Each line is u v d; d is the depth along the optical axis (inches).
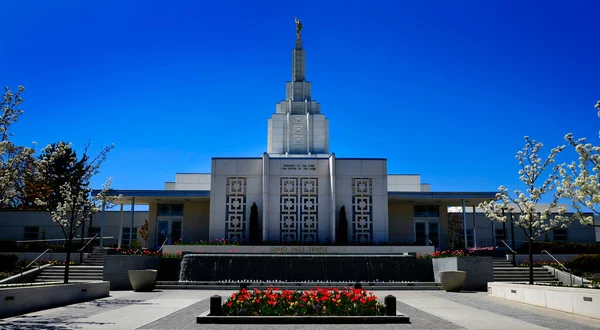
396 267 1114.1
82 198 929.5
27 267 1122.0
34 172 1626.5
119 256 1037.8
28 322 563.2
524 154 879.1
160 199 1520.7
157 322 562.6
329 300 593.6
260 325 537.6
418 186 1818.4
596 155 562.6
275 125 1905.8
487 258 1030.4
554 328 530.3
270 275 1093.1
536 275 1146.7
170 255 1209.4
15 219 1587.1
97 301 788.0
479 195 1437.0
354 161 1448.1
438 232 1605.6
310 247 1294.3
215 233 1400.1
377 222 1421.0
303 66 2021.4
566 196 692.7
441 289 1019.3
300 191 1433.3
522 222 934.4
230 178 1433.3
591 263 1182.9
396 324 549.6
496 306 734.5
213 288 1018.1
